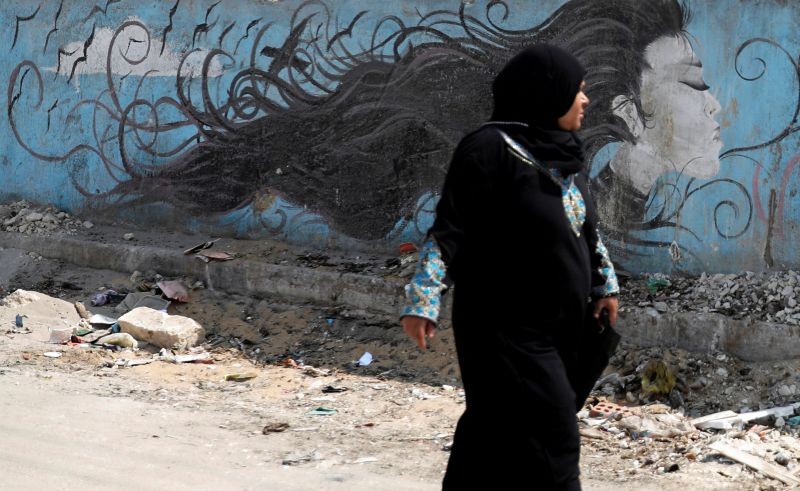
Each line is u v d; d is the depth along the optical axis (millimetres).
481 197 3316
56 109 10688
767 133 7164
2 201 11094
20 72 10898
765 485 4723
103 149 10406
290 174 9250
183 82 9820
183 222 9930
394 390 6766
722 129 7320
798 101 7043
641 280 7598
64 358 7422
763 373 6352
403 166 8664
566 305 3375
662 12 7488
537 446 3297
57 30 10625
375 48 8742
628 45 7633
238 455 5164
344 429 5777
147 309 8180
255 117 9414
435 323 3277
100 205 10461
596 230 3572
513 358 3316
